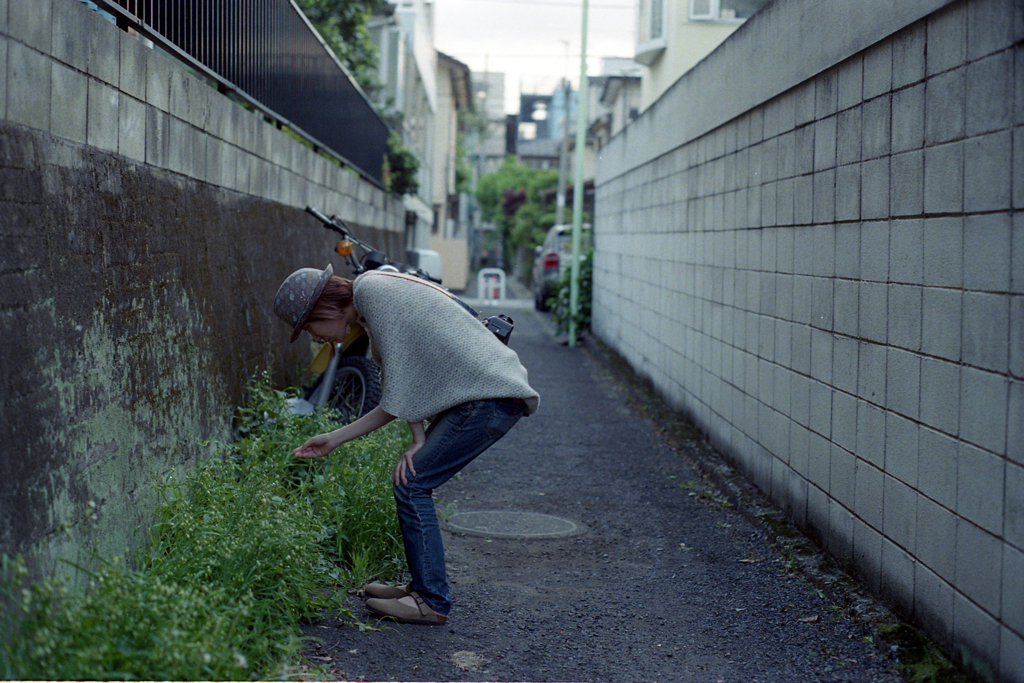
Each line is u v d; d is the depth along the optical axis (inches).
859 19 157.8
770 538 190.7
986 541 115.3
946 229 127.0
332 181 346.6
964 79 122.6
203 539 126.8
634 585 166.1
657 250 359.9
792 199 195.8
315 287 143.0
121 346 138.3
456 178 1644.9
